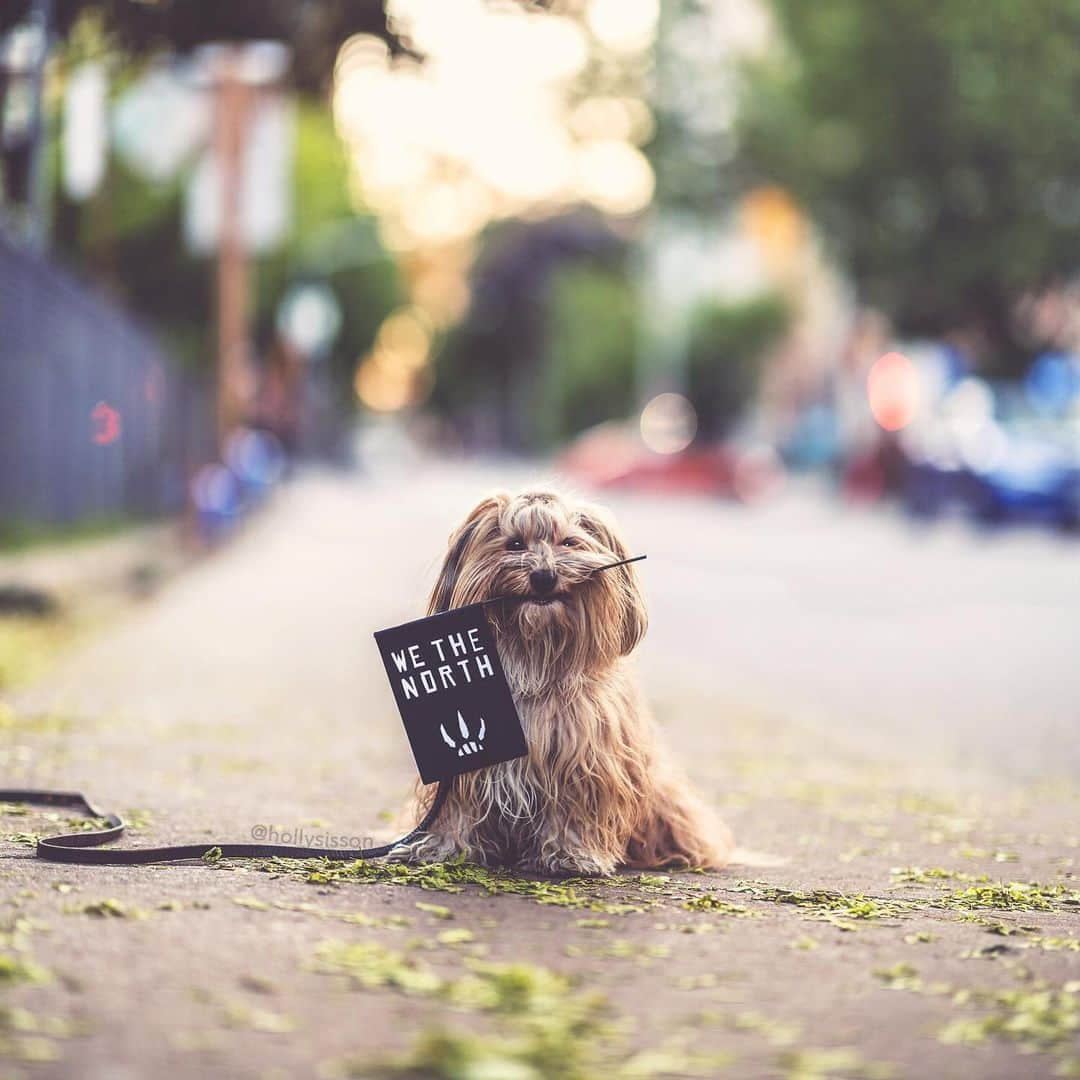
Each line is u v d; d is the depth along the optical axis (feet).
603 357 267.18
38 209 57.72
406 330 282.15
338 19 41.50
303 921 15.42
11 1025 11.96
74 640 45.47
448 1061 11.59
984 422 100.17
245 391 109.50
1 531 54.80
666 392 232.94
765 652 49.03
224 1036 12.03
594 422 271.69
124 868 17.72
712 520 119.65
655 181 128.06
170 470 101.35
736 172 128.57
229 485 89.66
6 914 15.08
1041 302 126.21
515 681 18.37
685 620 57.11
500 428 426.51
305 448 238.27
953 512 99.35
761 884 19.08
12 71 43.88
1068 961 15.24
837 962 15.02
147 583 63.36
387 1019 12.60
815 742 33.78
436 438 458.50
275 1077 11.30
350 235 206.49
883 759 31.91
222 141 88.22
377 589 65.57
